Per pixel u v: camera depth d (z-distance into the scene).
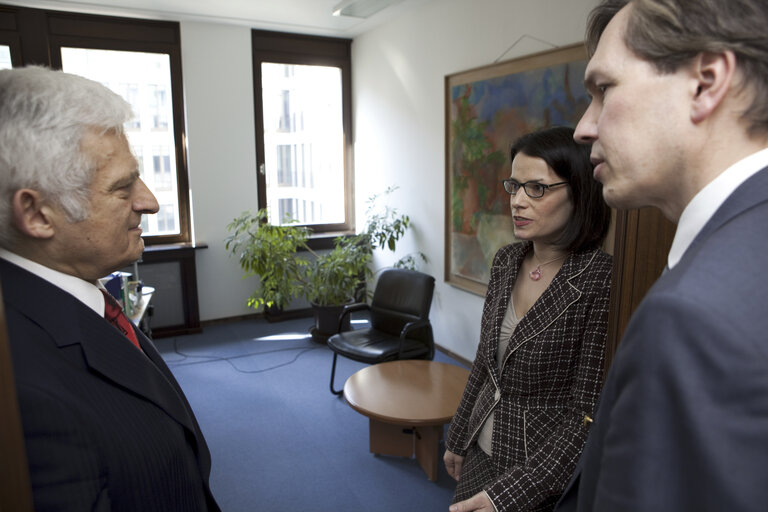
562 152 1.03
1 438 0.30
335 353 3.10
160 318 4.20
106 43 3.85
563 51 2.57
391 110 4.21
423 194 3.91
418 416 2.11
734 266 0.37
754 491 0.32
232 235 4.45
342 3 3.52
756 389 0.32
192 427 0.77
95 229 0.67
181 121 4.20
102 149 0.66
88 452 0.58
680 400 0.35
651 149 0.46
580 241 1.05
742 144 0.43
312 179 4.79
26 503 0.32
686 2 0.42
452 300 3.73
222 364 3.67
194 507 0.75
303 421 2.87
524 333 1.07
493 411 1.14
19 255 0.66
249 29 4.24
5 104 0.60
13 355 0.57
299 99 4.62
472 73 3.24
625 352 0.41
